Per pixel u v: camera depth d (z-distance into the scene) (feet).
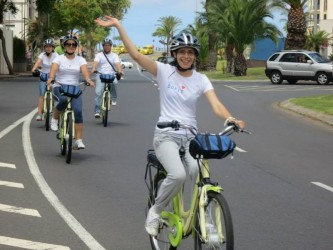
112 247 21.63
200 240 17.93
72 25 266.36
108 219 25.31
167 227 20.02
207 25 188.75
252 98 92.73
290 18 152.56
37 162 37.70
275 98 92.79
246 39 164.04
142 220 25.26
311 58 129.49
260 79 152.97
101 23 19.39
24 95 89.92
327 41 231.50
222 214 17.08
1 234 22.86
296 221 25.54
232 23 164.04
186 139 19.52
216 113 19.33
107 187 31.32
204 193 17.67
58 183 32.04
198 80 19.98
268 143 48.60
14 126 54.08
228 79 155.22
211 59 197.77
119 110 69.97
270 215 26.40
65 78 40.98
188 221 18.65
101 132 51.83
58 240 22.30
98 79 59.11
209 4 179.93
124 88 108.68
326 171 37.37
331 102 77.97
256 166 38.42
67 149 37.60
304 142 49.60
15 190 30.17
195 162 19.07
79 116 39.37
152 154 20.95
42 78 55.42
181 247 21.65
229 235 16.46
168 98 19.90
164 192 19.21
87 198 28.89
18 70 189.47
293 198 29.81
